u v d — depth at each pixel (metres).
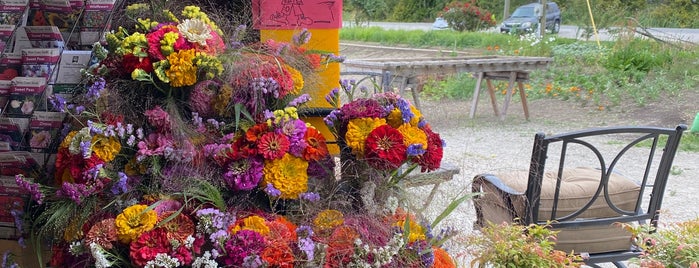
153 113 1.63
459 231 1.81
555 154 5.36
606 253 2.34
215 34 1.77
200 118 1.68
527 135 6.20
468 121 6.99
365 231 1.60
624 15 12.86
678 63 8.66
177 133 1.63
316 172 1.71
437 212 1.82
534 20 15.66
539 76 9.05
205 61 1.65
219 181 1.64
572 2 17.31
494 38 12.86
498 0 20.52
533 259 1.78
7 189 1.80
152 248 1.49
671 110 7.07
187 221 1.55
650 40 9.91
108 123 1.65
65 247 1.61
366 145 1.66
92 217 1.60
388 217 1.69
